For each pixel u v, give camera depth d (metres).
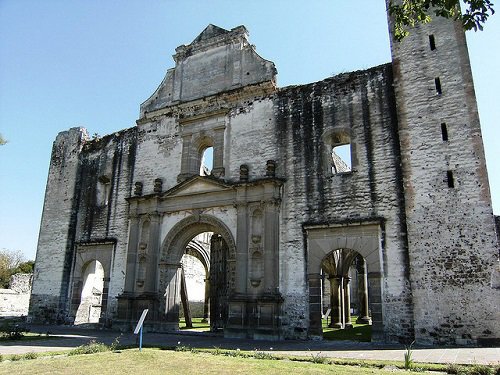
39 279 29.02
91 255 27.17
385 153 19.50
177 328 23.94
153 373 9.59
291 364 10.98
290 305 19.84
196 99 25.73
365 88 20.83
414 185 18.19
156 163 26.22
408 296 17.45
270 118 22.97
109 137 29.38
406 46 19.94
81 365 10.58
